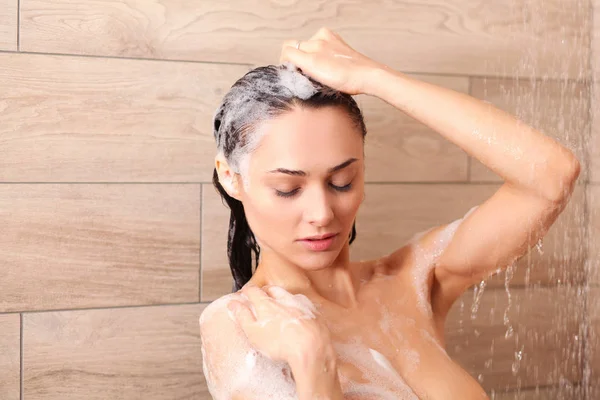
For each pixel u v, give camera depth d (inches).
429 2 57.9
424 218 59.1
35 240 50.1
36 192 49.9
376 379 33.9
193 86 52.4
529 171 33.5
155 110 51.7
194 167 52.9
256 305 31.9
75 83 50.1
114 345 52.1
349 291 37.1
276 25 53.9
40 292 50.5
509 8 60.8
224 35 52.8
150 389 53.0
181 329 53.5
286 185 32.4
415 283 39.2
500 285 62.6
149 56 51.4
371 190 57.4
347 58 35.0
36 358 50.7
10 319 50.0
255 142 32.8
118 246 51.7
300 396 28.7
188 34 52.1
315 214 32.2
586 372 65.9
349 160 32.7
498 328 62.8
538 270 63.6
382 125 57.3
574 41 63.5
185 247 53.1
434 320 40.3
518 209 35.0
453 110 33.9
